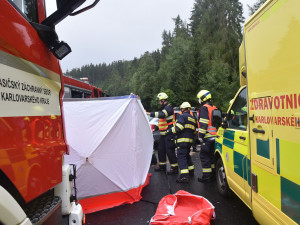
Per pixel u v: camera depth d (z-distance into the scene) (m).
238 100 3.98
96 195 4.25
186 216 3.48
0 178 1.50
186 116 5.71
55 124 2.20
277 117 2.32
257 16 2.70
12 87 1.62
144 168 4.99
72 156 4.14
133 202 4.51
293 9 2.02
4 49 1.58
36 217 1.77
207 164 5.66
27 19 1.91
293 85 2.04
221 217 3.90
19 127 1.65
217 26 39.47
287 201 2.20
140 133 4.76
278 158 2.33
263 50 2.57
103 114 4.39
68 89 10.58
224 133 4.49
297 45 1.97
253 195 2.98
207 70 33.06
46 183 1.93
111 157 4.33
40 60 2.00
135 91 58.38
